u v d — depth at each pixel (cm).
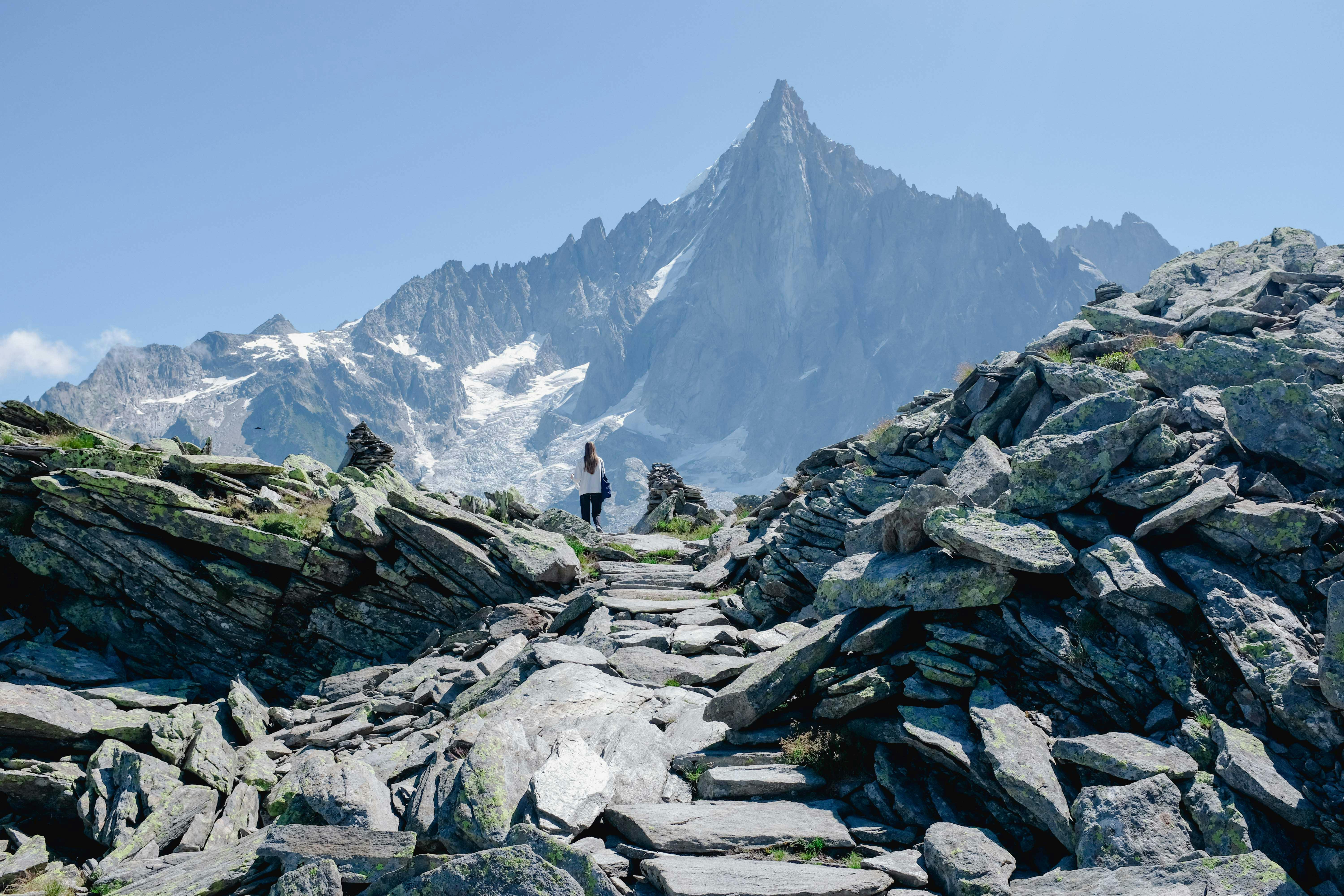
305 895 877
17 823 1412
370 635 2095
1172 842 827
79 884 1185
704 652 1572
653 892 845
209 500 2208
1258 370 1537
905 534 1310
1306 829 828
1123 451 1299
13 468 2164
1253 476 1289
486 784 984
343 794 1059
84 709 1577
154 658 2088
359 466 2991
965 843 862
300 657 2111
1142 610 1066
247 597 2084
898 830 945
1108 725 1016
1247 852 811
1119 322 2248
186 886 991
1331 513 1139
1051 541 1161
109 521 2091
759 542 2122
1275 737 938
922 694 1071
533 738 1136
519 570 2111
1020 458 1317
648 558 2622
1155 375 1669
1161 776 882
